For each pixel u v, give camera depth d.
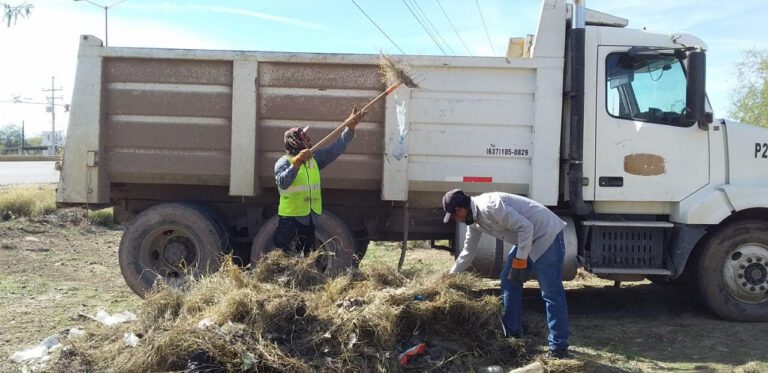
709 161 6.29
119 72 6.43
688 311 6.81
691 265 6.47
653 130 6.26
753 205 6.08
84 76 6.39
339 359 4.34
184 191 7.02
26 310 6.32
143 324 4.78
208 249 6.51
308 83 6.36
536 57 6.22
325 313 4.64
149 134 6.48
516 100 6.32
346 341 4.44
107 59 6.43
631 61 6.32
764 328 6.07
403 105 6.29
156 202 7.08
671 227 6.27
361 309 4.64
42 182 25.91
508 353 4.89
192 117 6.46
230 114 6.41
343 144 6.01
